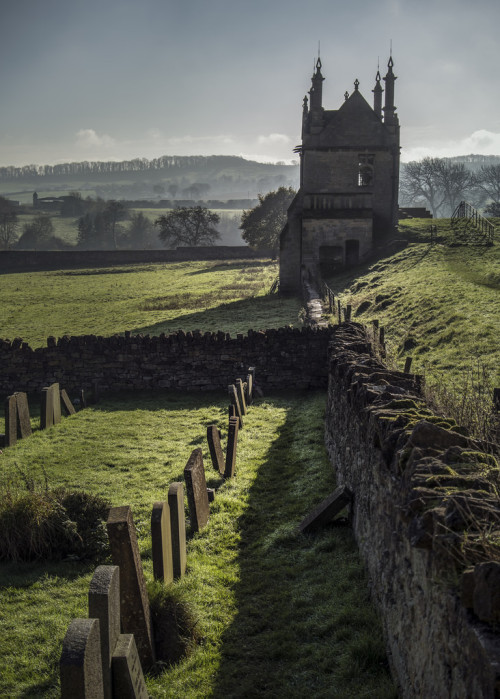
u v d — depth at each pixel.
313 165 43.97
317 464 12.09
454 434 5.49
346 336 15.54
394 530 5.69
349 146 43.69
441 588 3.95
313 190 44.25
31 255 78.50
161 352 19.98
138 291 52.06
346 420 9.84
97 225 158.62
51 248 149.88
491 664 3.04
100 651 4.43
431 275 29.86
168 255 82.25
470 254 34.50
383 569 6.17
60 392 17.67
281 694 5.65
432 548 4.10
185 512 10.34
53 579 8.23
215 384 19.97
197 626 6.66
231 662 6.23
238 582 7.84
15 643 6.79
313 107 43.50
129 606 6.04
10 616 7.35
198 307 39.97
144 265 77.00
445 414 8.01
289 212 43.28
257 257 82.69
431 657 4.21
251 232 84.06
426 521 4.16
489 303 21.66
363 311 26.78
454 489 4.42
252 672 6.04
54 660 6.44
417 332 21.06
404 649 5.07
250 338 19.75
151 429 15.97
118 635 5.03
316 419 15.52
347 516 9.19
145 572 8.02
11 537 8.88
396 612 5.45
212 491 10.73
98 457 13.73
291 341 19.61
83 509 9.37
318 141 43.72
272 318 32.97
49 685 6.06
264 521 9.80
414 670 4.68
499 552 3.60
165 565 7.19
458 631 3.61
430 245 38.94
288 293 43.47
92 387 19.81
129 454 13.88
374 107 47.28
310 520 8.99
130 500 10.91
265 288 48.62
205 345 19.89
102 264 79.50
